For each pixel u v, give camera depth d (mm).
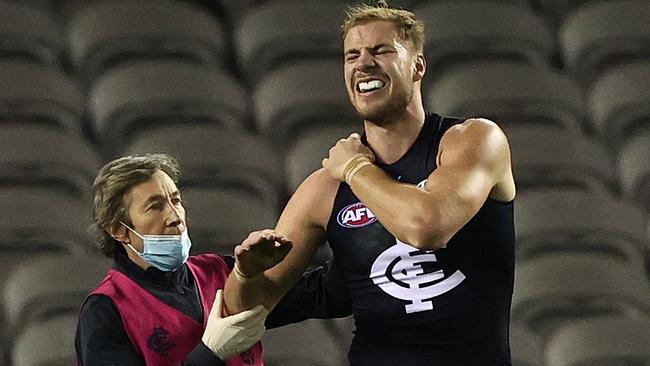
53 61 24797
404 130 11469
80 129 23734
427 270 11297
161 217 12328
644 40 25938
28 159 22062
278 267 11898
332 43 25234
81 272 20328
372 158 11398
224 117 24016
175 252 12297
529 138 23797
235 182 22625
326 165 11430
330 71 24391
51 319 19766
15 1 25594
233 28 26578
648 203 24141
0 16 24422
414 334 11430
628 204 23375
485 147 11195
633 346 20688
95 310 12203
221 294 12078
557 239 22484
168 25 24969
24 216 21203
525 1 27312
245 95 24719
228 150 22672
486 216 11352
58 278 20125
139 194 12344
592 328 20859
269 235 11242
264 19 25344
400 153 11477
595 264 21828
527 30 25938
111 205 12398
